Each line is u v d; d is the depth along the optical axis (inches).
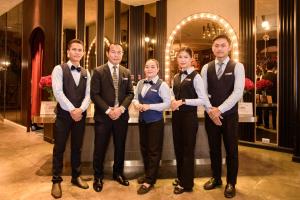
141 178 124.6
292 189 117.5
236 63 110.5
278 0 194.5
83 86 114.3
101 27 254.8
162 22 265.4
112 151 145.2
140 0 268.8
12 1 282.8
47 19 227.3
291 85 186.9
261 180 129.0
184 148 112.5
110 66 117.2
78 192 112.4
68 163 148.4
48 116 140.3
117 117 112.0
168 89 116.6
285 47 190.2
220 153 117.0
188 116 110.7
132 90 121.4
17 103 294.0
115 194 110.7
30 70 262.4
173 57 259.1
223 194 111.6
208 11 236.7
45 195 109.7
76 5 235.0
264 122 200.7
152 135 115.0
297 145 162.6
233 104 106.6
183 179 113.2
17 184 121.9
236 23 220.7
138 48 278.5
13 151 183.3
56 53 218.2
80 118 110.4
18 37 291.3
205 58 236.8
